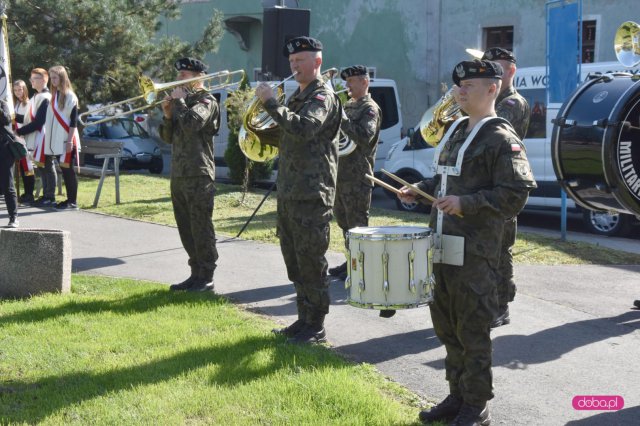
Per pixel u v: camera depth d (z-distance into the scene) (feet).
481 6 64.13
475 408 13.75
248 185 47.21
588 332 20.15
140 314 20.86
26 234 22.88
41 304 21.83
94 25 54.54
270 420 14.20
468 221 13.39
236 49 80.07
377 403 14.92
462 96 13.56
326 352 17.97
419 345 18.90
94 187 46.70
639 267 28.02
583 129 18.43
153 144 64.59
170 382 15.94
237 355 17.53
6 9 53.11
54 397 15.34
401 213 40.16
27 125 38.93
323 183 18.19
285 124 17.15
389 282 13.42
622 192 17.89
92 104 58.70
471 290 13.34
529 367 17.61
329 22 72.79
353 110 24.07
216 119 22.81
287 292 23.88
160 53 58.34
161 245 30.91
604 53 58.29
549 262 28.76
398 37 68.95
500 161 13.12
